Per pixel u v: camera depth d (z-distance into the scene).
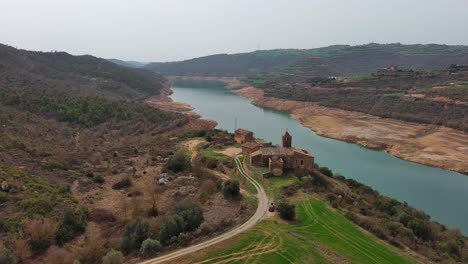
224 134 125.06
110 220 60.56
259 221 56.06
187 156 92.06
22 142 97.81
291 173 80.44
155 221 54.94
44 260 46.22
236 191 66.56
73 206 62.84
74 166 90.62
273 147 88.56
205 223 53.19
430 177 106.75
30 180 69.19
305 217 58.59
